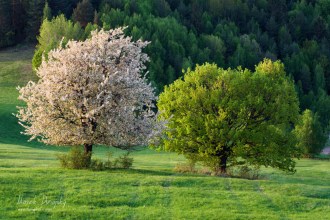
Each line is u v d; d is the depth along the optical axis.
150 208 28.23
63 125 38.53
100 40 40.19
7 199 28.09
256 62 143.62
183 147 47.12
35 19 146.88
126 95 39.12
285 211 29.45
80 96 37.88
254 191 34.03
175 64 128.25
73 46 39.66
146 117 40.16
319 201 31.58
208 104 46.22
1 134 82.88
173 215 27.12
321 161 76.56
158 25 140.62
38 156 56.19
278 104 46.75
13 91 109.12
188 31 152.38
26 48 142.62
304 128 81.69
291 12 176.00
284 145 47.06
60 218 25.84
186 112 47.28
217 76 48.53
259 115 47.12
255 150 46.28
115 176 34.72
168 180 34.66
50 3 152.38
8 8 147.25
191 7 167.50
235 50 147.50
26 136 84.31
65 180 32.62
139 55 41.12
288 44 160.00
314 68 151.75
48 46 113.25
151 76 116.44
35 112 38.88
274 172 57.03
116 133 38.59
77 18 140.88
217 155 46.59
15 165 42.50
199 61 134.62
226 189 34.06
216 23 164.38
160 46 129.38
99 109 36.72
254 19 172.62
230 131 44.38
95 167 38.41
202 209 28.50
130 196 30.11
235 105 45.31
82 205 28.11
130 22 138.50
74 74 37.78
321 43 164.50
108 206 28.34
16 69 123.69
